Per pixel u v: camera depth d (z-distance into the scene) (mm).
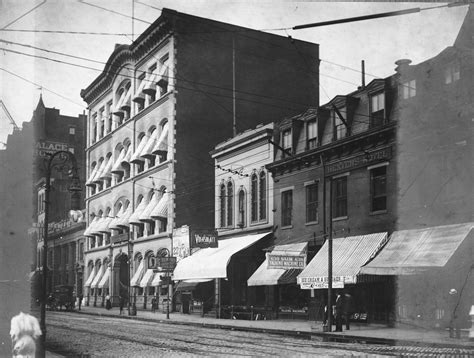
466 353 15789
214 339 21688
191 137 48719
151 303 50188
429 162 25938
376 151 28719
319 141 32844
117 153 58969
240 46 50188
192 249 43594
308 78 50938
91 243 63594
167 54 49531
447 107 25281
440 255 23609
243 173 39969
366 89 30406
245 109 50000
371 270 26250
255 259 37219
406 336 21188
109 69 59375
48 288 66938
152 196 51781
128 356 16641
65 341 21625
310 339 21922
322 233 31938
